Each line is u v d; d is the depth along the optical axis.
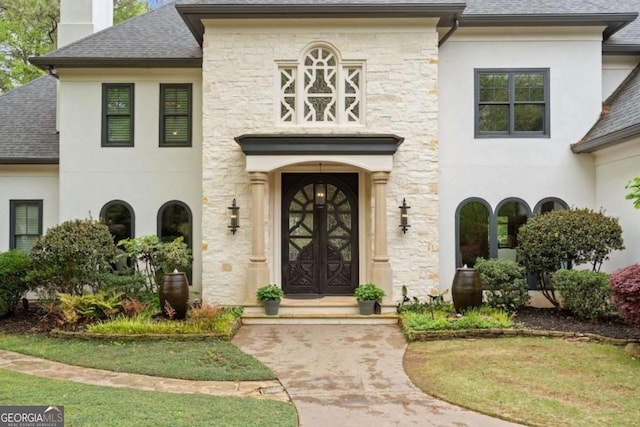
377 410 5.64
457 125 11.93
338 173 11.95
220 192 11.16
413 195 11.11
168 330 8.86
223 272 11.10
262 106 11.11
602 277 9.46
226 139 11.14
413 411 5.60
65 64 12.12
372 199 11.18
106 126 12.48
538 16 11.46
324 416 5.45
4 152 12.91
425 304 10.69
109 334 8.70
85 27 13.98
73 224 10.45
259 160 10.70
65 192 12.41
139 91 12.49
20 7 23.61
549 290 11.41
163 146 12.49
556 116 11.91
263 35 11.14
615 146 10.62
